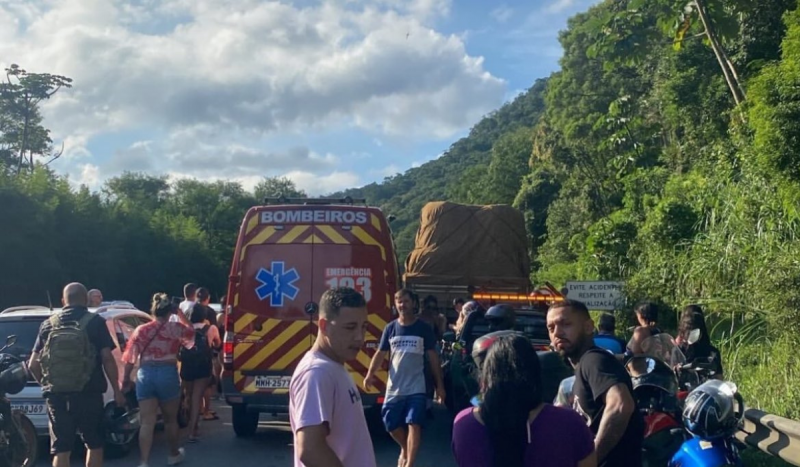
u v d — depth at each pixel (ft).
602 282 51.08
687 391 22.13
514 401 11.34
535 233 180.14
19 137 220.64
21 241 127.03
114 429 32.94
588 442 11.56
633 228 67.15
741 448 25.14
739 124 49.65
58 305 138.62
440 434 40.19
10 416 26.94
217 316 50.60
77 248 148.46
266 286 34.81
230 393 34.58
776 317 33.73
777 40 61.21
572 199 145.18
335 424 12.78
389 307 34.76
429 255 59.31
